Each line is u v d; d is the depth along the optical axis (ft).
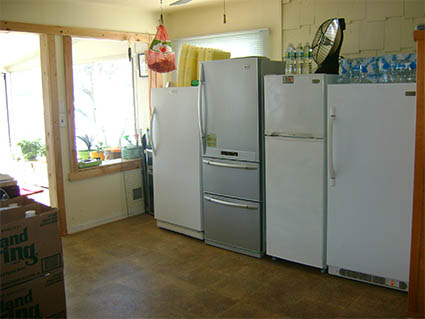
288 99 10.33
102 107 18.31
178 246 12.70
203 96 12.14
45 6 12.79
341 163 9.64
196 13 15.70
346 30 12.09
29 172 22.03
